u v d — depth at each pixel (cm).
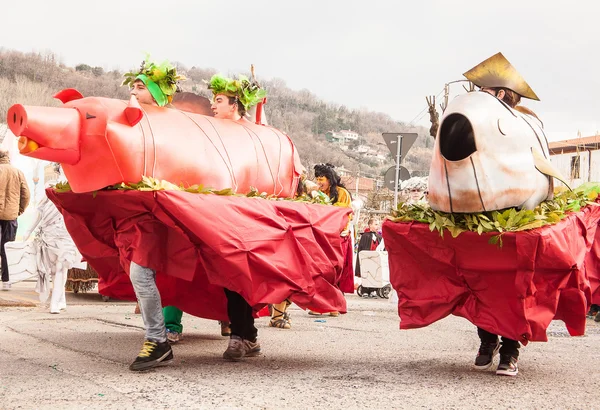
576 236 578
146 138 539
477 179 534
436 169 554
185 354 643
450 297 564
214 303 671
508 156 539
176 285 658
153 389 479
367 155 10981
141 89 582
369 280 1526
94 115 518
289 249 573
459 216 553
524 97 588
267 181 626
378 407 446
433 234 559
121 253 548
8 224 1202
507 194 536
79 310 989
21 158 1557
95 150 520
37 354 609
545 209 558
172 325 719
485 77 582
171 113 584
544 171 543
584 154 4259
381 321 1005
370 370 580
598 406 467
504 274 540
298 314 1105
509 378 557
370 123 11612
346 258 941
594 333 909
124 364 571
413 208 582
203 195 531
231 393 475
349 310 1174
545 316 541
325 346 724
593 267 653
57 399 442
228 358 611
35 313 928
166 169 546
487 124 538
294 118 10938
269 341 752
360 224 2586
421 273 577
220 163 584
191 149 566
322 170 976
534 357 679
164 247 546
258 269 552
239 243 536
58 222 945
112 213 555
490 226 529
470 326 941
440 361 637
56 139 506
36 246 965
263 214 559
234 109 659
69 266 941
